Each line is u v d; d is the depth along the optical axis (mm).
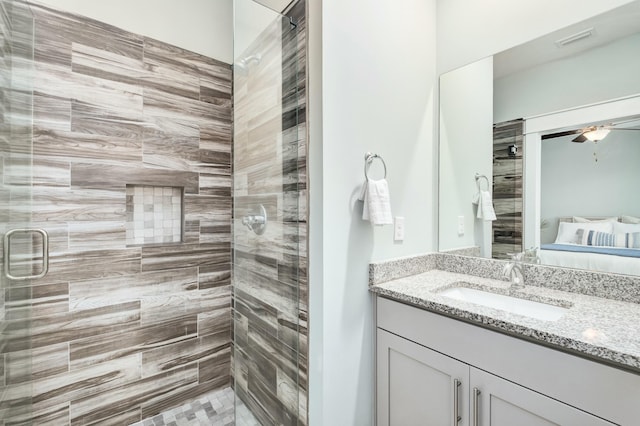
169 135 1801
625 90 1130
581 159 1234
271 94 1208
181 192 1892
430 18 1701
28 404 1352
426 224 1684
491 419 964
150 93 1732
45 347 1422
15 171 1278
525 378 888
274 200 1213
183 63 1859
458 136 1630
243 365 1337
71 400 1487
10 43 1253
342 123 1271
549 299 1150
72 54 1487
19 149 1301
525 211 1396
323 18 1207
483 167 1535
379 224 1262
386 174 1449
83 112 1519
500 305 1289
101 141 1571
